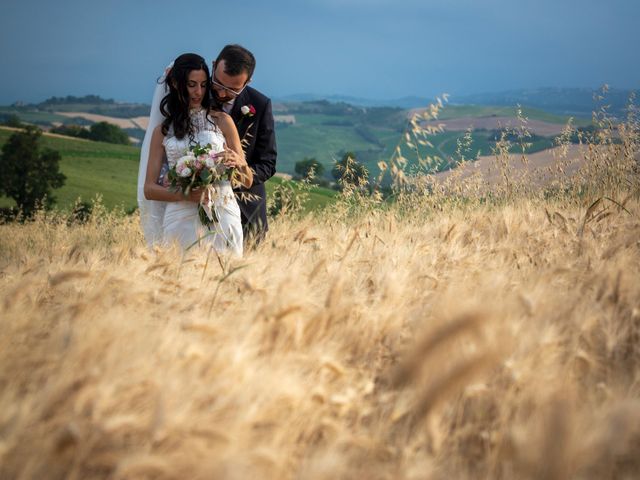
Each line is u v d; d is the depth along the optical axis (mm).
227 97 5898
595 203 4773
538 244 4641
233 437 1921
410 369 2211
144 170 6273
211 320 2943
